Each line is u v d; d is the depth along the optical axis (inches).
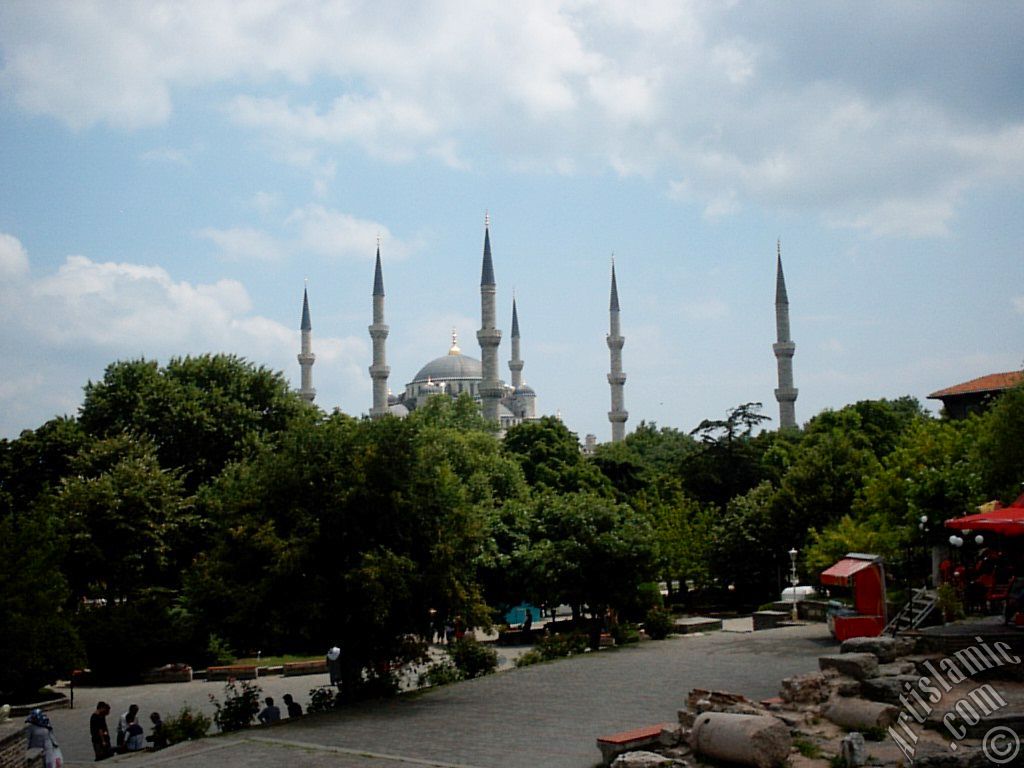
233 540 1082.1
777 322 6215.6
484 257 6427.2
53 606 1475.1
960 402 2797.7
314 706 1063.6
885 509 1681.8
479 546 1162.0
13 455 2271.2
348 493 1042.7
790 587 2272.4
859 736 577.9
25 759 786.2
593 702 908.0
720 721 606.9
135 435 2279.8
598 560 1584.6
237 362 2598.4
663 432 6161.4
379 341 6953.7
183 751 813.2
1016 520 786.2
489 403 6318.9
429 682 1190.3
